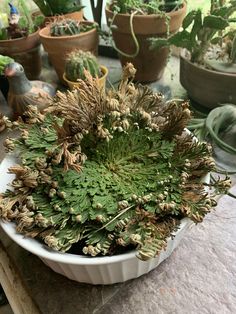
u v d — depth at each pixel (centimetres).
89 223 23
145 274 29
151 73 53
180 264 30
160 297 27
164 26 47
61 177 25
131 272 25
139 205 23
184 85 46
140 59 51
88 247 21
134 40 49
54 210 23
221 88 41
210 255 30
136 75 54
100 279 25
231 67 41
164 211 23
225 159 38
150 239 21
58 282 29
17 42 55
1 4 66
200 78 42
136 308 27
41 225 22
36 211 24
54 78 62
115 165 26
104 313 27
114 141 26
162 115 28
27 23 58
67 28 53
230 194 34
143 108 28
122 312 27
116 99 27
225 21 38
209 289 28
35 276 30
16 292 29
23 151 27
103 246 22
